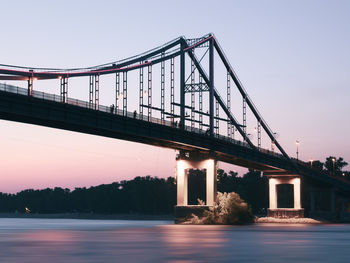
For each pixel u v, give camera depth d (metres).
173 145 143.00
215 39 160.50
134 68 133.62
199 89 155.38
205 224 147.38
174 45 152.25
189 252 60.81
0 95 91.38
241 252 61.16
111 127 112.75
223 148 153.88
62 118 102.00
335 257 56.03
